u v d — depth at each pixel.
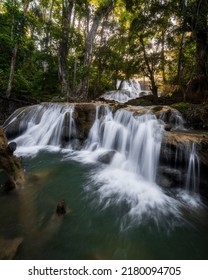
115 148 7.66
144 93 23.75
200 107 8.69
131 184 5.38
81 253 3.04
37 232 3.35
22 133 9.55
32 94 14.59
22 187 4.71
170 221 3.99
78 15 19.98
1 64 14.08
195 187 5.10
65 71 15.27
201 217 4.21
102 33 19.89
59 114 9.03
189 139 5.51
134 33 14.42
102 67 20.67
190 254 3.21
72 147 8.30
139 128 7.05
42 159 6.94
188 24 10.19
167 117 8.34
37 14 18.77
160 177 5.42
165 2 10.78
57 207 3.84
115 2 17.33
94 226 3.69
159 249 3.27
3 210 3.88
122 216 4.03
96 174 5.88
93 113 8.61
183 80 14.32
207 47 10.00
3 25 13.64
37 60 17.39
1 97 10.98
